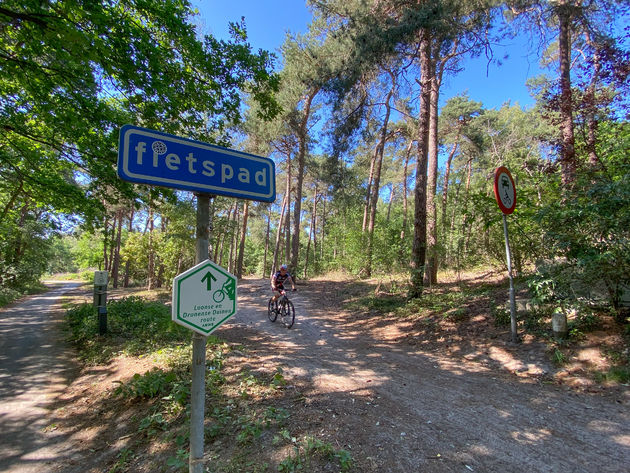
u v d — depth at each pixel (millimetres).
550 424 3242
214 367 4883
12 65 5594
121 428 3721
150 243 24906
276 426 3246
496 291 8062
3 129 7902
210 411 3578
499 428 3205
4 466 3219
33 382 5422
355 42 9141
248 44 7215
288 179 25125
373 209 18750
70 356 6855
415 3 8555
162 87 6098
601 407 3488
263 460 2730
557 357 4531
